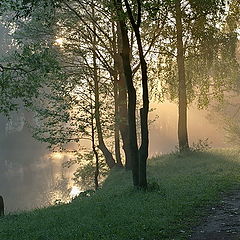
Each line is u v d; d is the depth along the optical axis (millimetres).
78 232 11336
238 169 22734
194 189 17031
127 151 31203
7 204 38344
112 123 30203
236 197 15312
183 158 30453
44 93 30703
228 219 12164
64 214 14883
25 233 12617
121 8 17719
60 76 27734
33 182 50312
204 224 11805
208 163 26906
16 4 18609
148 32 29516
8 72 20281
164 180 21484
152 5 16875
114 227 11469
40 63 19969
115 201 16125
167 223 11742
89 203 17094
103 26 30625
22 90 20453
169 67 32469
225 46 30469
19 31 30938
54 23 30188
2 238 12305
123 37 18234
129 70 18375
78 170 36688
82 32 30797
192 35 30125
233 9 28312
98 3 28156
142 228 11203
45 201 37812
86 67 30812
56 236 11305
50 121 30781
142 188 17797
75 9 30469
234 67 32125
